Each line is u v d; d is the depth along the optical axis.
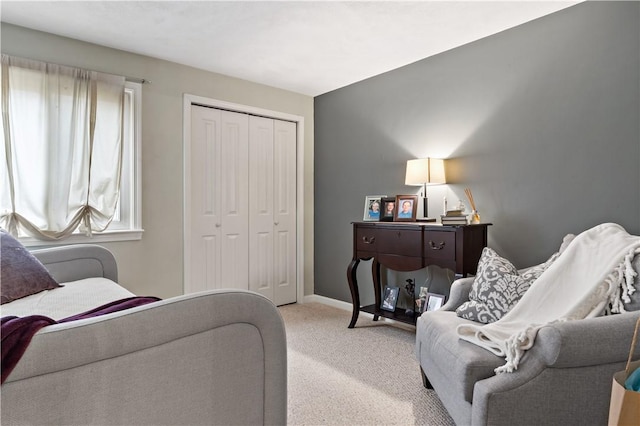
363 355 2.73
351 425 1.85
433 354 1.84
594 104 2.38
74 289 2.21
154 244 3.25
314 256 4.38
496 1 2.39
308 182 4.36
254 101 3.89
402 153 3.49
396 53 3.19
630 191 2.25
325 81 3.88
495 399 1.37
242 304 1.12
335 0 2.35
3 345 0.79
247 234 3.89
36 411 0.82
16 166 2.60
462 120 3.05
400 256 3.00
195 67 3.47
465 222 2.71
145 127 3.20
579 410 1.41
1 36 2.58
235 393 1.13
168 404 1.00
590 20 2.39
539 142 2.62
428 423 1.86
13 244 2.18
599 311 1.58
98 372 0.89
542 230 2.61
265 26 2.69
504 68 2.80
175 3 2.38
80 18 2.56
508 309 1.90
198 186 3.54
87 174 2.85
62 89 2.75
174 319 1.00
